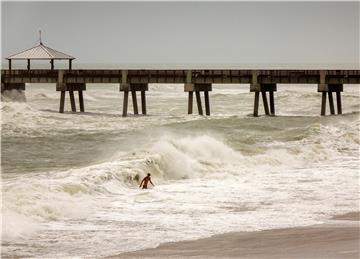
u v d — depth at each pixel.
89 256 43.56
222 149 82.94
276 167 81.12
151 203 59.19
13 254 43.56
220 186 67.88
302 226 51.56
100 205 57.53
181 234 49.09
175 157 75.94
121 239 47.56
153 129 122.19
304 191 65.25
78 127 127.19
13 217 50.44
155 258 43.22
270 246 45.84
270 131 114.69
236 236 48.62
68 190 60.09
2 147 99.88
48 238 47.22
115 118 145.62
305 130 107.62
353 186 67.94
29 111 142.25
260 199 61.50
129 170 68.75
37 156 91.44
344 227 51.16
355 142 98.94
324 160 87.38
